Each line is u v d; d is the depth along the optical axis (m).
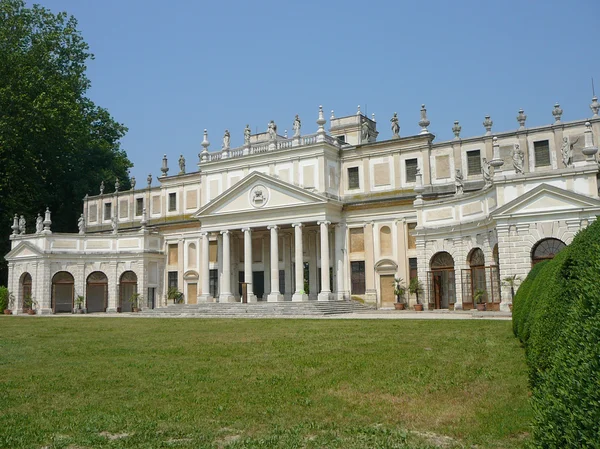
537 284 16.31
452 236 40.84
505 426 10.31
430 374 15.13
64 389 14.52
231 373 16.17
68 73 64.06
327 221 51.78
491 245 36.28
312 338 23.50
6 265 64.75
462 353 18.11
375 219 52.88
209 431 10.67
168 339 25.02
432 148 51.38
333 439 10.02
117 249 61.22
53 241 58.94
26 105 56.25
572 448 5.96
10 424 11.38
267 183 54.31
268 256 58.66
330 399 12.89
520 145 47.44
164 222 64.25
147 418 11.62
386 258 51.91
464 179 49.50
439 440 9.88
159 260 62.97
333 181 54.50
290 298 56.62
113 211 69.62
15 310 59.28
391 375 15.23
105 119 75.94
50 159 64.69
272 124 57.56
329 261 54.47
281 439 10.13
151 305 61.94
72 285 60.94
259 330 28.00
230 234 57.56
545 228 32.62
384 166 53.34
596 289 6.69
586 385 6.04
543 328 11.15
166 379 15.52
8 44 57.12
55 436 10.59
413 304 49.81
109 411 12.26
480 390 13.24
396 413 11.61
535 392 7.56
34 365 18.22
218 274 58.50
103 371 16.94
